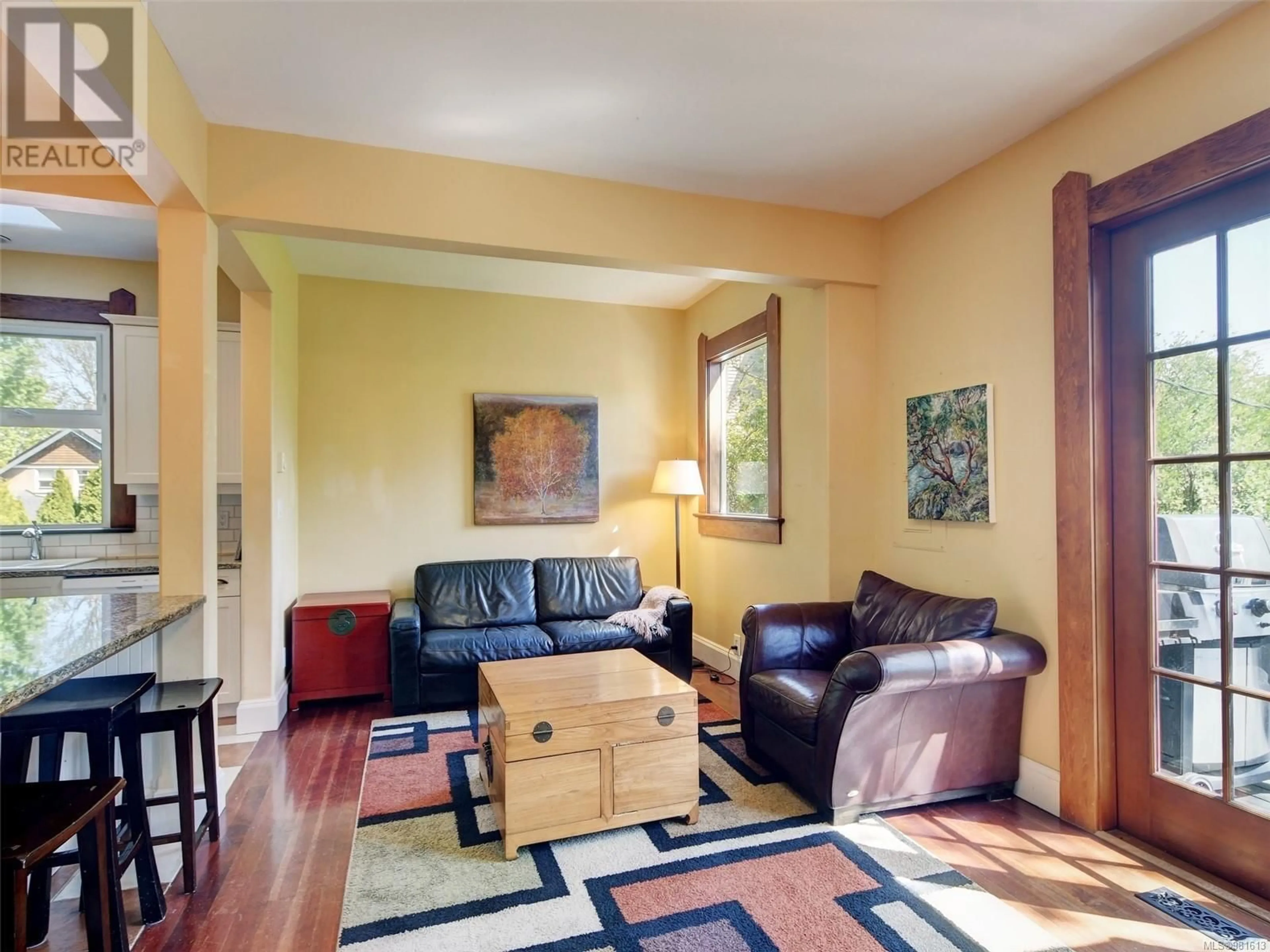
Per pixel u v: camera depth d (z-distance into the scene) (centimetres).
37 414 377
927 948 172
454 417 461
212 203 241
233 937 179
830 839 227
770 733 276
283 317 375
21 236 355
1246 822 195
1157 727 220
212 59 205
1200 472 207
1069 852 218
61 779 201
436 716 365
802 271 322
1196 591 208
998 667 236
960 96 230
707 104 234
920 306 311
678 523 498
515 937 178
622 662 293
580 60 208
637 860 215
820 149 267
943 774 246
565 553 488
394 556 446
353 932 181
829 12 186
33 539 365
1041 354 250
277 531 360
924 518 305
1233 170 188
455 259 400
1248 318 194
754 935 178
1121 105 222
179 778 199
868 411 338
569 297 485
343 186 257
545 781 222
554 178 284
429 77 217
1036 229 253
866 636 294
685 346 520
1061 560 239
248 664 341
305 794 266
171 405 233
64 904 193
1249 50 187
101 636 170
